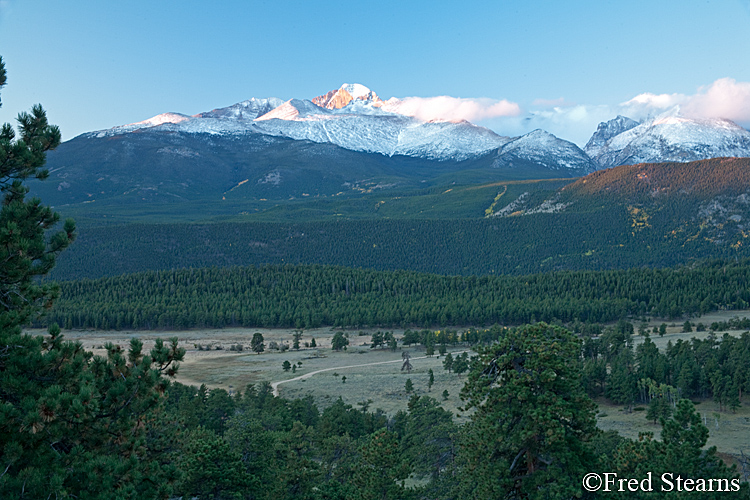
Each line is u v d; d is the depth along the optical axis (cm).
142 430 2409
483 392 2905
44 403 1947
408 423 7162
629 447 3066
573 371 2830
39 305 2455
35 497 1925
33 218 2462
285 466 4650
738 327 19775
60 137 2639
